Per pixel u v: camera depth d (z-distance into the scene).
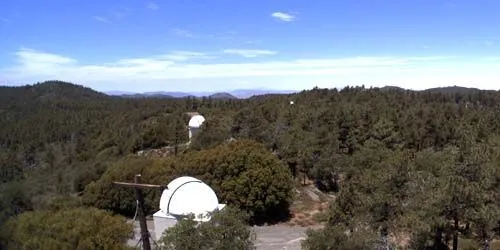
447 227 30.72
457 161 33.25
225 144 62.59
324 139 66.81
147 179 57.69
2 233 29.78
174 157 63.16
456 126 75.75
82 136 142.62
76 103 199.75
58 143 140.12
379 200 31.25
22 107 186.62
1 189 54.28
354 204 33.72
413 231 30.16
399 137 73.50
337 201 34.75
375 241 28.70
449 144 70.88
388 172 33.50
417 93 132.62
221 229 22.56
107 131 134.62
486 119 72.06
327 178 64.94
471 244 31.00
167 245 23.00
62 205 55.72
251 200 51.72
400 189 32.66
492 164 35.94
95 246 26.67
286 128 75.88
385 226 31.12
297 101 115.94
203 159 55.59
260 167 53.31
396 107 97.56
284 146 67.50
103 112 172.75
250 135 75.12
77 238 26.94
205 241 22.28
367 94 120.56
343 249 25.45
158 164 60.16
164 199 36.38
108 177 59.81
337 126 76.50
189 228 22.75
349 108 85.00
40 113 174.00
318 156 64.69
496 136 56.72
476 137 62.66
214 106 139.00
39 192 70.88
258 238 45.00
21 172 107.19
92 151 120.06
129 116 148.25
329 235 25.69
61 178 92.00
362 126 74.88
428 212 29.84
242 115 80.88
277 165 55.34
